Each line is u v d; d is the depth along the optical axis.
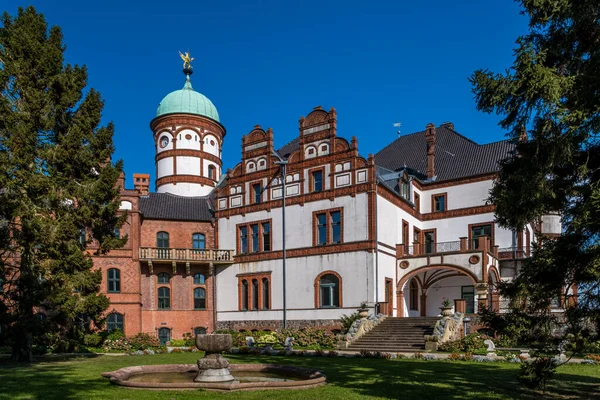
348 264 33.50
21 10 22.16
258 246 38.75
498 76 10.68
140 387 13.35
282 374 17.08
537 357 12.49
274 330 36.69
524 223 11.47
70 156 21.72
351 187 34.03
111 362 21.23
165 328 38.69
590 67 10.10
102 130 22.83
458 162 40.97
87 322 25.72
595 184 10.31
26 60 21.41
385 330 29.48
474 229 38.03
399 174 38.09
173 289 39.31
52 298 20.83
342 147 34.94
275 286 37.22
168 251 38.59
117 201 23.48
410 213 38.69
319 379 14.49
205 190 47.62
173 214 41.25
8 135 20.64
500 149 39.59
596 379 15.52
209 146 48.84
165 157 47.62
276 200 38.03
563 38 10.58
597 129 9.85
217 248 41.41
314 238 35.47
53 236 20.56
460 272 34.88
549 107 10.12
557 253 10.84
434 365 19.92
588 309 10.98
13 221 21.97
